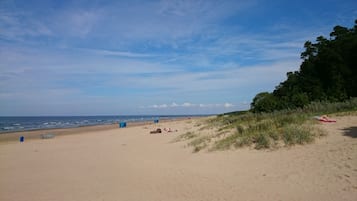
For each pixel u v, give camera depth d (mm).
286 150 9781
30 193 8172
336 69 26125
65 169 11492
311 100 24188
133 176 9367
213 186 7410
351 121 12156
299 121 13109
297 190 6344
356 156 7652
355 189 5852
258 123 14656
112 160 12906
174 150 14008
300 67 31594
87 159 13750
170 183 8102
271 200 5969
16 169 12000
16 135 33844
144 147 16734
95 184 8711
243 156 10219
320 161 7949
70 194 7805
